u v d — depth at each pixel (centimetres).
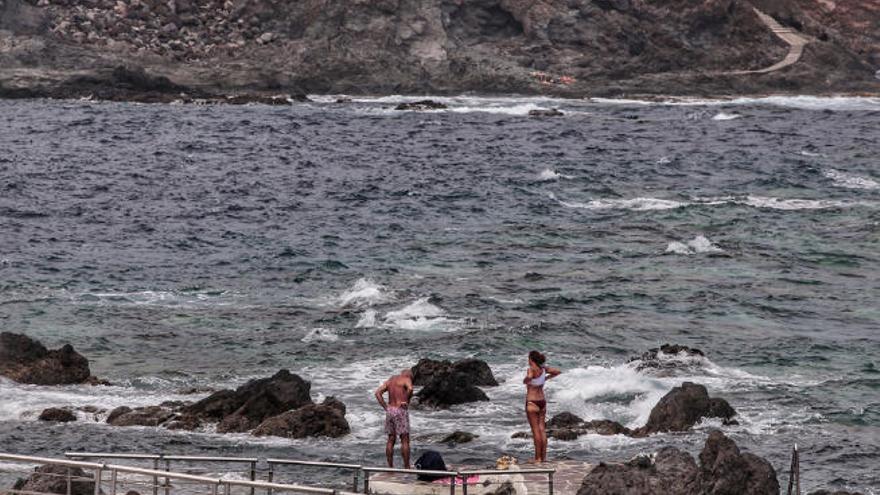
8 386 5634
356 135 17725
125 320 7025
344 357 6284
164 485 3709
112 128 18275
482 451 4794
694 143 16950
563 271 8444
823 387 5781
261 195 12062
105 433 4997
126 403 5478
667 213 10888
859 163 14588
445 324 6944
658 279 8200
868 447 4928
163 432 5034
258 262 8756
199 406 5259
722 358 6300
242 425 5109
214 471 4488
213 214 10925
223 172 13800
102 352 6378
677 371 5969
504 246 9362
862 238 9712
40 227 10150
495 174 13575
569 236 9794
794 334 6844
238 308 7338
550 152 15750
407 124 19388
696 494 3753
